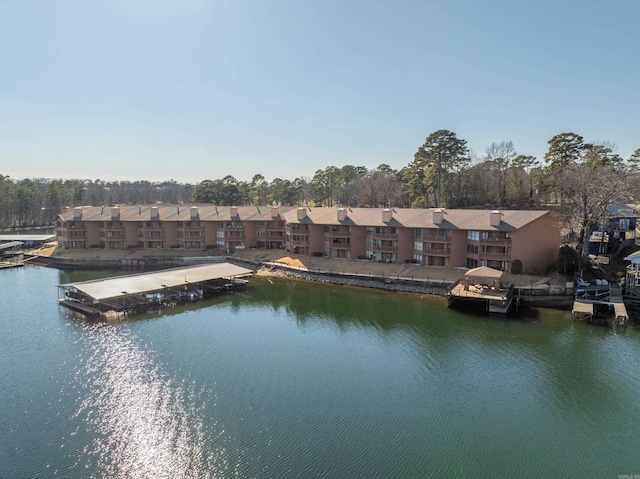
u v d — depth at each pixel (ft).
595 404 107.76
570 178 217.56
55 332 160.35
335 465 85.10
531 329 158.30
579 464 86.07
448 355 137.18
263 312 186.60
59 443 92.89
